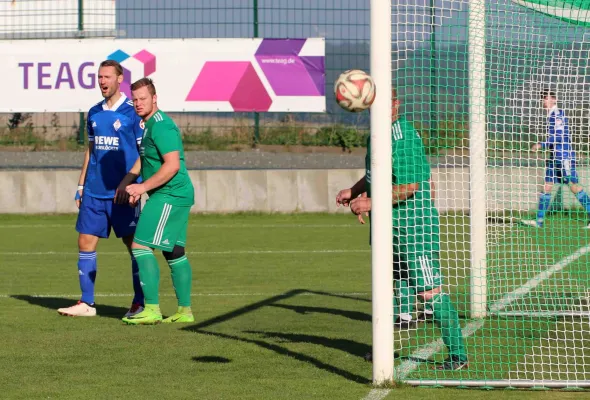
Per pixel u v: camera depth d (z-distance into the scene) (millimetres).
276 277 22766
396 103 13102
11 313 17953
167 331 15883
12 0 36844
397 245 13133
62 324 16672
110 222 17688
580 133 22172
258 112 36969
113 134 17531
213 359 13523
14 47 36594
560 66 17641
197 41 36375
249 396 11312
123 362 13367
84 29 36844
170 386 11875
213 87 36562
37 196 38188
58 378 12391
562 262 23609
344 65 36812
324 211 38094
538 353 13930
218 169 38812
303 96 36625
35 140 39125
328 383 11992
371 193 11797
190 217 37906
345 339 15023
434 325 15055
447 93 17094
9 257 27062
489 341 14750
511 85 18016
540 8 16547
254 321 16828
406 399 11172
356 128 38344
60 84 36719
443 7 15062
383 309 11797
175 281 16875
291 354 13859
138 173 17297
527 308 17547
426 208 13078
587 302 17906
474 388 11867
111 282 22391
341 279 22344
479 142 17156
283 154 40000
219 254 27359
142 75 36469
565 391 11734
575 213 28703
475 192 17062
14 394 11500
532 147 23719
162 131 16125
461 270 23625
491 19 16672
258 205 38125
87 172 17750
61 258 26812
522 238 23844
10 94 36719
